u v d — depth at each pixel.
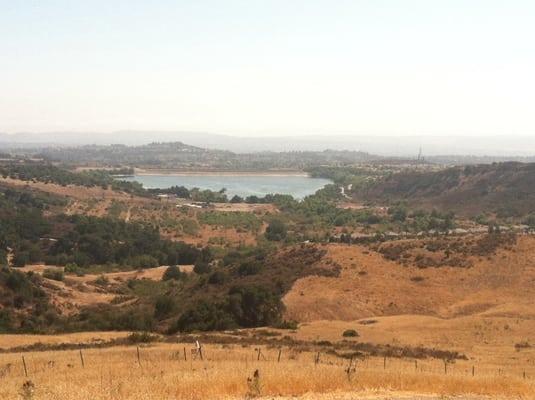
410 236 101.94
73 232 131.62
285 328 54.44
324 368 24.50
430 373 25.14
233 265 89.44
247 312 60.41
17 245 124.00
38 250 122.94
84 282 102.44
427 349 41.75
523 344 44.88
